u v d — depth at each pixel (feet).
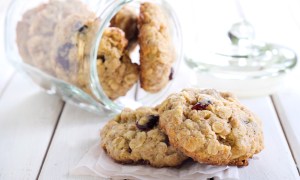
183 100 1.61
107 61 1.84
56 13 1.90
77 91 1.85
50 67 1.88
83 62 1.80
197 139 1.52
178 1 2.85
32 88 2.10
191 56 2.09
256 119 1.66
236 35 2.05
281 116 1.91
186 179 1.54
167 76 1.95
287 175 1.60
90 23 1.81
